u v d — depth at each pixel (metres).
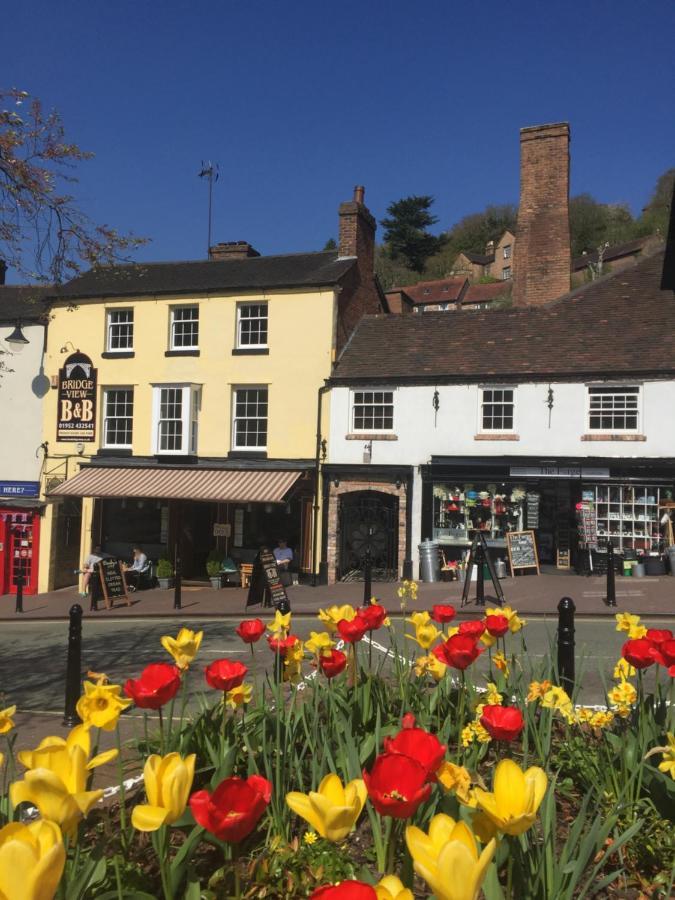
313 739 3.78
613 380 18.25
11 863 1.36
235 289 21.69
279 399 21.12
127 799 3.92
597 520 18.33
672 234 18.39
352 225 22.91
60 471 22.84
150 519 22.55
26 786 1.77
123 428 22.67
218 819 1.72
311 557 20.31
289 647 4.22
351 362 20.98
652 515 18.00
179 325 22.55
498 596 14.32
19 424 23.36
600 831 2.63
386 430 20.20
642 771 3.47
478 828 1.97
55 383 23.09
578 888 2.91
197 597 18.97
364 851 3.22
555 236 22.20
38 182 10.33
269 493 19.52
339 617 4.58
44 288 23.27
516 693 4.53
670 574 17.55
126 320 22.91
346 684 4.86
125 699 2.72
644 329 19.00
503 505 19.05
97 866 2.46
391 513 20.31
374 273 24.59
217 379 21.75
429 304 62.53
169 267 24.84
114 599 17.84
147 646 12.16
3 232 10.65
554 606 14.41
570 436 18.59
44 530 22.56
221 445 21.55
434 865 1.43
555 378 18.77
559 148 22.47
